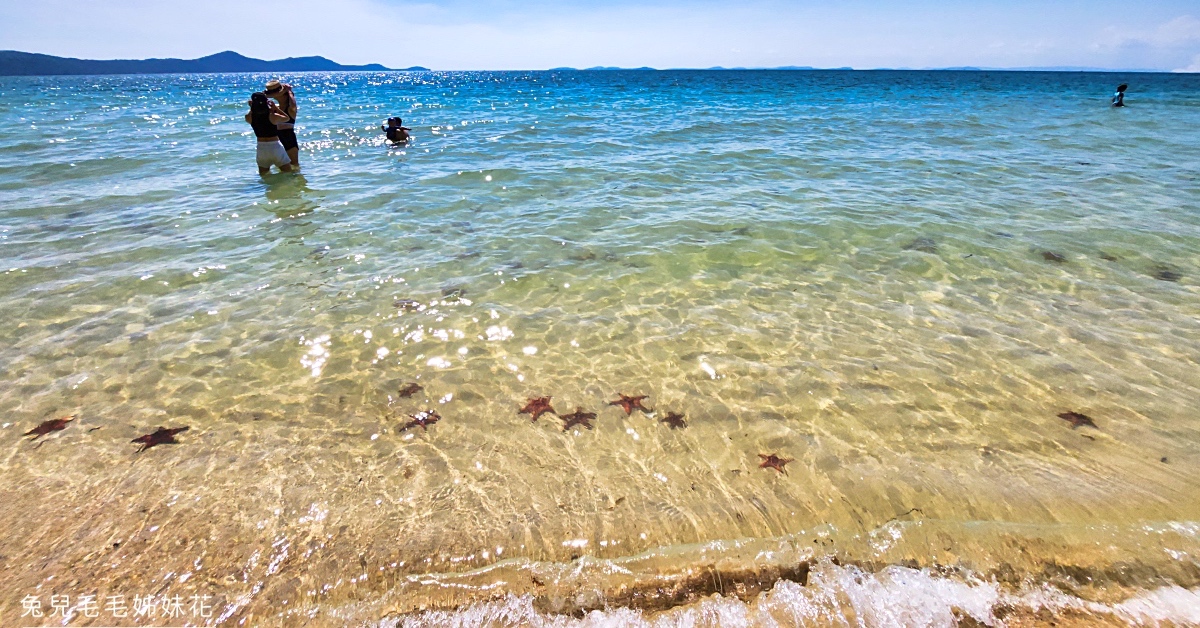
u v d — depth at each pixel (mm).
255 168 12008
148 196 9531
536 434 3891
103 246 7098
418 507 3287
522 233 7715
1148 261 6723
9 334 4969
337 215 8516
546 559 2980
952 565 2918
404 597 2789
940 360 4727
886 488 3426
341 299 5738
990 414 4070
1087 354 4801
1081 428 3920
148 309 5473
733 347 4934
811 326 5285
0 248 6941
